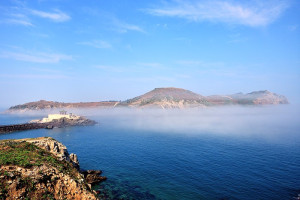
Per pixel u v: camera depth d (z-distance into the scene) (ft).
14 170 96.37
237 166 195.21
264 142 314.14
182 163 208.23
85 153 257.34
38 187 95.61
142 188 148.97
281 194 135.95
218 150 264.52
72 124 587.68
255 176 168.14
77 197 105.29
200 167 194.08
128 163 211.20
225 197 133.18
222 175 171.63
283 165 196.85
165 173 179.01
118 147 293.84
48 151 151.94
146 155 244.01
